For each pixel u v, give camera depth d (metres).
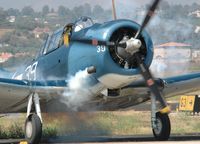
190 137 56.03
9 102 52.69
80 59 50.78
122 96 52.09
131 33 49.19
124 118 87.94
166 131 51.97
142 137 57.84
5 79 50.09
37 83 51.00
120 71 48.47
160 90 54.34
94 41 49.22
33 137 49.41
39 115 50.16
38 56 57.44
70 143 51.09
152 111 52.56
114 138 57.16
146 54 48.97
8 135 64.50
